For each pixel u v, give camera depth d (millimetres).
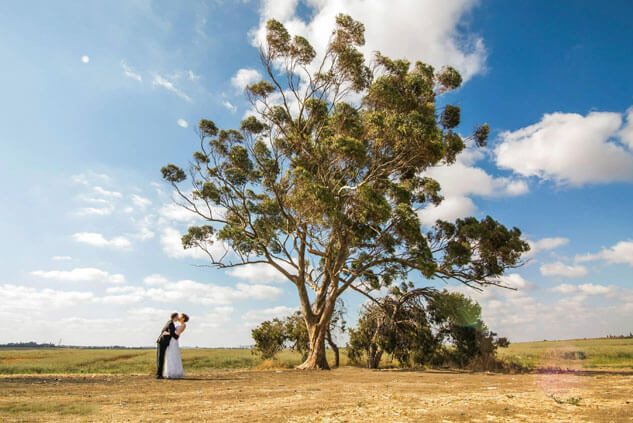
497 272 21625
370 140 20547
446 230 23078
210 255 24125
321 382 12695
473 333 24031
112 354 53344
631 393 7895
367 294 25500
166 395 8625
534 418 5414
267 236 23766
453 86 22266
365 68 20750
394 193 21000
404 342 25516
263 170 23469
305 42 20422
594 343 65812
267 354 27938
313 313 22719
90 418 5633
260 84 22484
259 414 6133
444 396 8445
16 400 7293
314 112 22953
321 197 17500
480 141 22891
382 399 8047
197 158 24594
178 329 13594
